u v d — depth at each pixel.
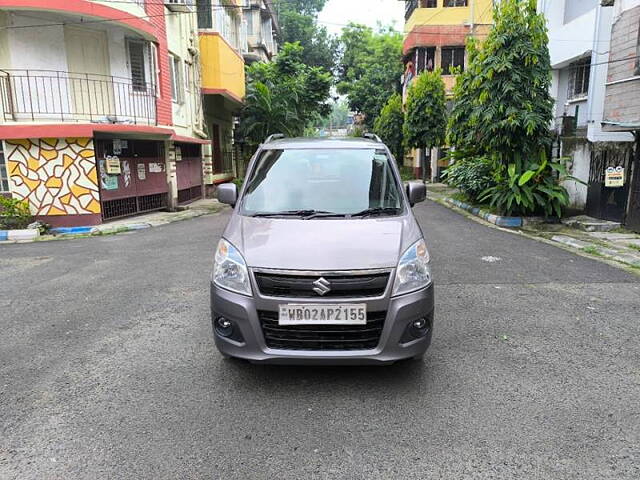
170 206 15.10
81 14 11.11
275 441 3.02
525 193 11.02
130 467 2.78
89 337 4.70
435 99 22.17
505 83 10.57
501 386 3.67
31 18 11.38
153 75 13.85
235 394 3.58
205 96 19.09
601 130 10.34
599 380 3.77
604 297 5.81
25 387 3.71
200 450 2.93
